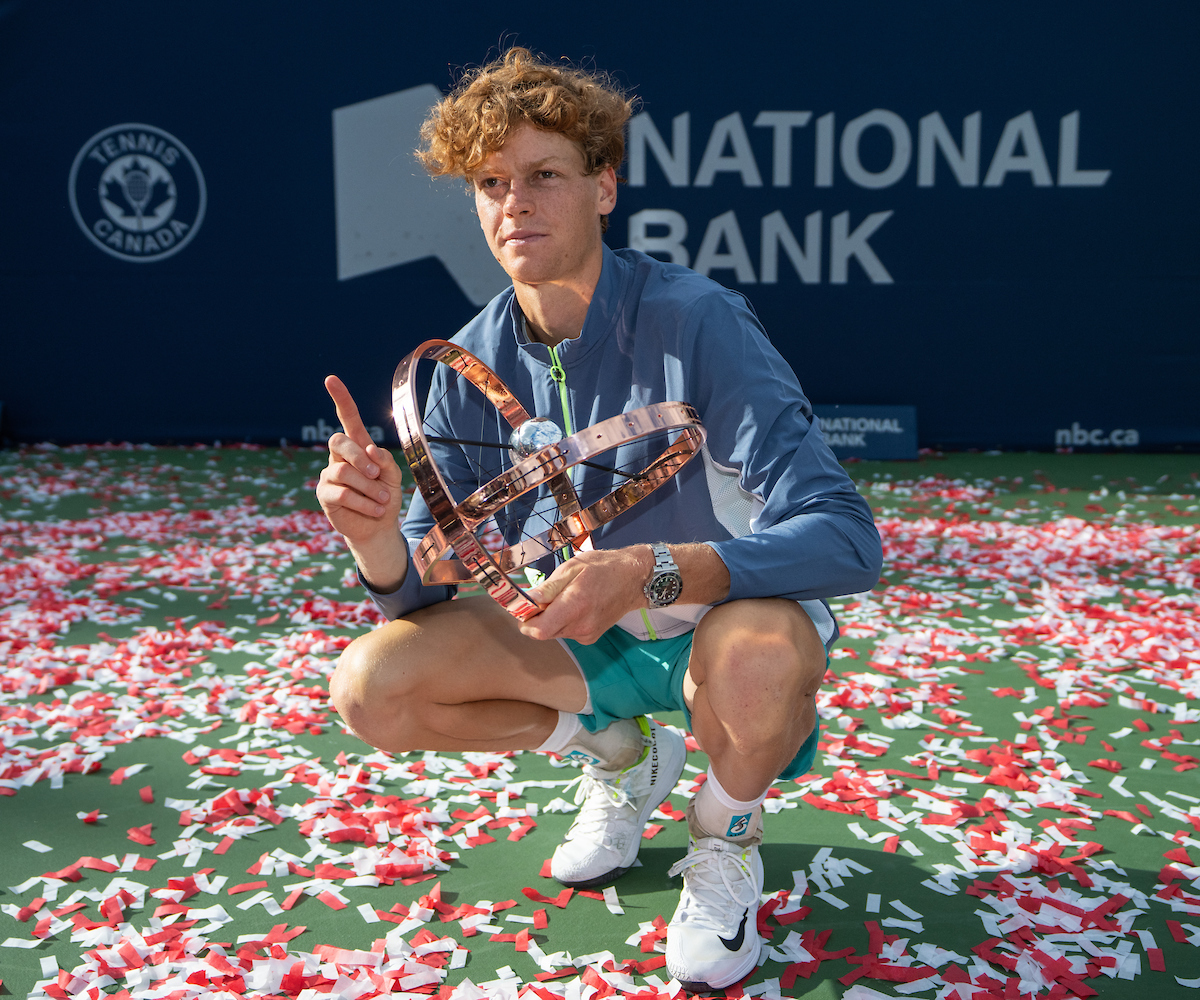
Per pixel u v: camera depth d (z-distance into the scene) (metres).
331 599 3.46
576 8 6.37
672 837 1.84
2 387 6.88
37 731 2.32
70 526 4.54
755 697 1.30
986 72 6.31
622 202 6.57
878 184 6.49
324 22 6.43
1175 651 2.83
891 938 1.51
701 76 6.41
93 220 6.68
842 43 6.33
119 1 6.39
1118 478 5.83
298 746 2.25
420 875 1.71
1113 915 1.57
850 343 6.70
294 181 6.62
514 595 1.21
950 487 5.60
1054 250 6.50
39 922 1.54
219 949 1.46
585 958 1.46
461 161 1.42
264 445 6.97
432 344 1.41
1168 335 6.55
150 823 1.89
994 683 2.64
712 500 1.48
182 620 3.17
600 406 1.54
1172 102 6.26
